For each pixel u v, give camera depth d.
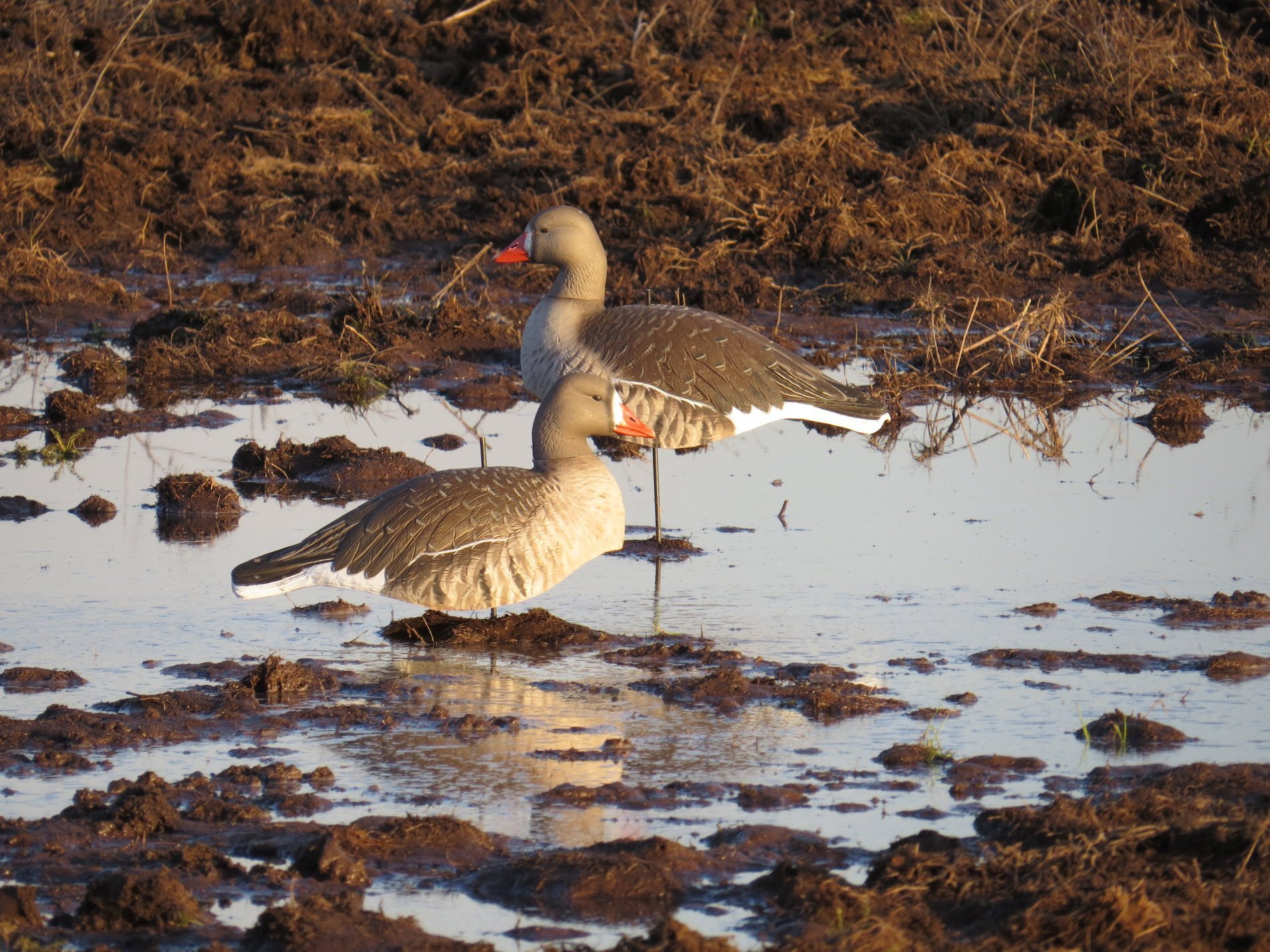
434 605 11.67
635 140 28.64
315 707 10.57
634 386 14.95
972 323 21.61
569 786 9.27
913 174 26.30
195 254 25.55
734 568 13.62
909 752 9.66
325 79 31.23
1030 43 31.83
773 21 33.97
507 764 9.66
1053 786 9.21
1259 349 20.12
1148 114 27.59
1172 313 21.78
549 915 7.87
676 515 15.22
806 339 21.38
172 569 13.51
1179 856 7.96
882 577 13.30
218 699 10.56
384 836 8.51
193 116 30.36
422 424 18.12
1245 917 7.29
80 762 9.59
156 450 17.20
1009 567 13.45
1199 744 9.80
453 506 11.62
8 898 7.78
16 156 28.67
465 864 8.36
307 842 8.51
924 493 15.79
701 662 11.40
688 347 15.07
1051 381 19.72
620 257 24.22
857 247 23.91
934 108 29.16
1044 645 11.62
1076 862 7.90
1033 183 26.00
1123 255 23.45
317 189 27.50
